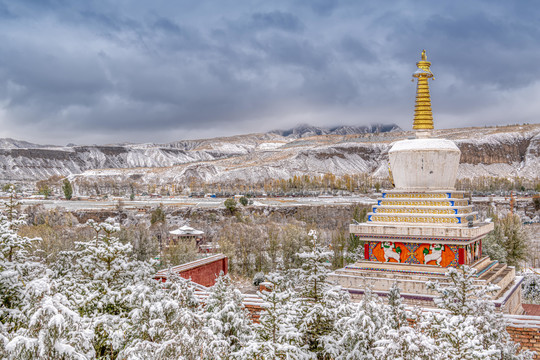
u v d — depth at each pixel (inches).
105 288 595.8
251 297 801.6
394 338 462.6
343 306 554.9
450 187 1039.0
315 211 5324.8
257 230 3208.7
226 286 611.2
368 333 521.0
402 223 987.9
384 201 1035.9
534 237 3499.0
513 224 2015.3
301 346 568.4
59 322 410.6
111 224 663.8
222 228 3710.6
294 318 552.4
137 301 553.0
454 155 1022.4
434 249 943.7
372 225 991.0
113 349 520.7
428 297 853.2
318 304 592.1
